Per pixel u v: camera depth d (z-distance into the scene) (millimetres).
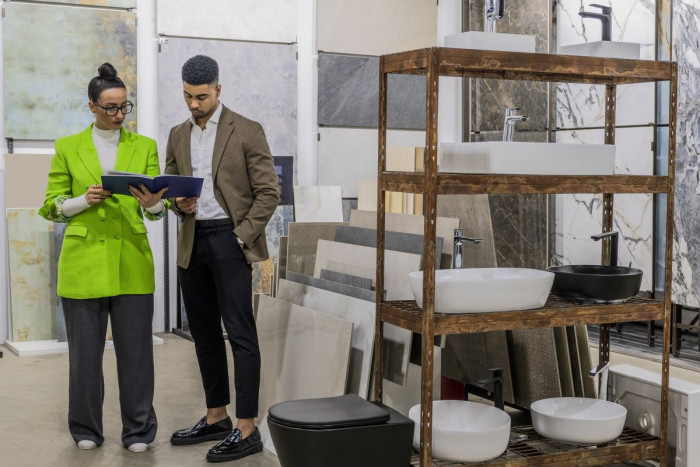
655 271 5738
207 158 3664
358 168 7207
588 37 6117
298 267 4871
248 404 3686
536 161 3061
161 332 6586
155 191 3346
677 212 5516
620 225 5938
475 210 3955
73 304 3678
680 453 3340
